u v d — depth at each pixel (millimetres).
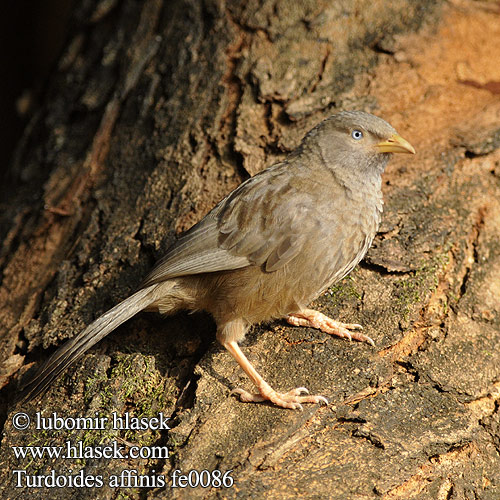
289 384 8719
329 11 13312
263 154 11445
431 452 8047
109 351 9453
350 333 9250
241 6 13453
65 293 10398
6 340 10141
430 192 10898
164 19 14203
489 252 10391
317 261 9125
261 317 9344
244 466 7602
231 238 9180
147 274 9422
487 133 11609
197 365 8953
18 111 16562
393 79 12609
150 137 12312
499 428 8523
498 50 13719
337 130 9570
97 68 14383
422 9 13797
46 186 12625
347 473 7652
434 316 9609
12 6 21547
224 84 12492
